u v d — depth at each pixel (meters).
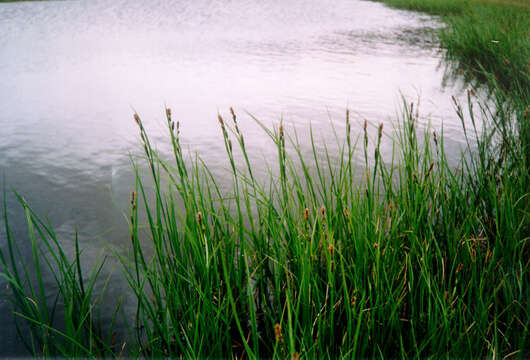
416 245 2.30
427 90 7.21
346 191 2.26
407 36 13.22
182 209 3.19
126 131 5.15
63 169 4.11
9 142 4.77
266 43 11.61
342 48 11.10
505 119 3.97
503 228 2.53
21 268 2.70
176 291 2.00
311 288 2.05
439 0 20.72
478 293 2.04
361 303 1.83
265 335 2.18
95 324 2.24
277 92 6.91
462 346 1.94
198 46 10.98
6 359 2.02
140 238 2.99
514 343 2.02
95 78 7.75
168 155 4.40
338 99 6.57
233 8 19.62
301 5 21.73
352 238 2.18
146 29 13.65
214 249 2.06
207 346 1.93
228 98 6.55
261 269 2.20
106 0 21.25
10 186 3.79
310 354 1.77
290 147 4.63
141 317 2.31
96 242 2.97
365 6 22.20
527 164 3.24
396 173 3.86
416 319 2.05
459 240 2.38
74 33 12.69
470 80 7.85
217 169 4.04
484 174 2.97
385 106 6.24
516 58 7.45
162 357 1.87
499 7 15.65
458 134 4.98
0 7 18.03
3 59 9.19
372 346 2.00
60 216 3.29
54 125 5.33
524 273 2.24
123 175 3.78
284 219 2.29
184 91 6.94
